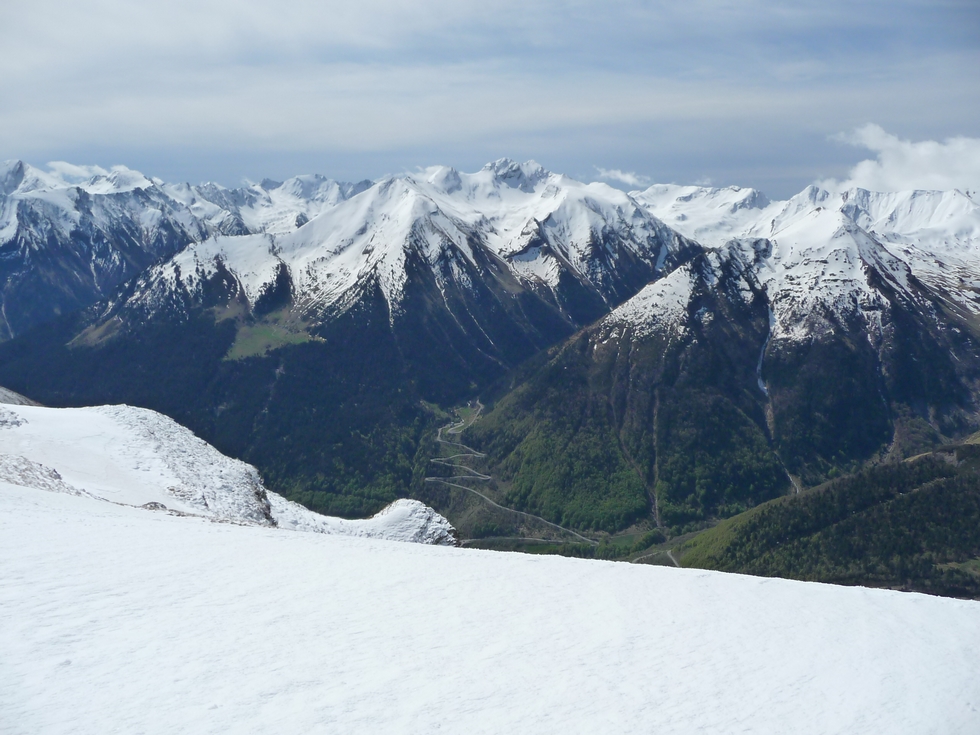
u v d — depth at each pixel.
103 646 18.88
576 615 25.86
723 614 27.66
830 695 20.92
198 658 18.70
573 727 17.05
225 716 15.83
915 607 31.11
